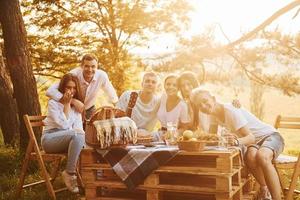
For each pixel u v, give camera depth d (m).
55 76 15.95
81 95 6.35
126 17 15.05
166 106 6.21
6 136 10.64
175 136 5.47
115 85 14.27
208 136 5.06
